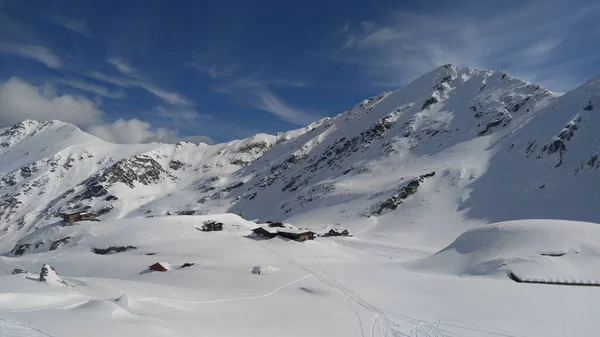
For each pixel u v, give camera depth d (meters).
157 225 105.06
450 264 65.31
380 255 93.50
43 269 37.59
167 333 26.03
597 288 49.59
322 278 59.34
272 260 75.62
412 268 68.69
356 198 170.88
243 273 61.16
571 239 59.44
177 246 85.94
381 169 199.00
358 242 114.19
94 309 27.27
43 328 22.31
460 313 40.50
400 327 35.50
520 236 63.28
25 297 28.44
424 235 125.50
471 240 69.44
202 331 28.61
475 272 59.41
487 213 129.38
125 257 81.44
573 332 34.38
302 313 38.94
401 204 151.75
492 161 160.38
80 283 40.84
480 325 36.22
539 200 125.31
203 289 50.06
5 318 23.12
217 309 37.66
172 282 59.00
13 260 85.19
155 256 80.00
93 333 23.05
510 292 47.97
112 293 37.03
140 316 28.31
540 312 40.28
